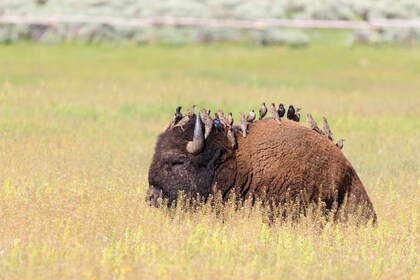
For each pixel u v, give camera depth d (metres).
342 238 39.84
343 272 34.97
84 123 75.75
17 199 44.78
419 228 42.41
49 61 138.12
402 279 35.53
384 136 73.25
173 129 42.66
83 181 50.41
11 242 37.22
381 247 38.78
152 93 100.19
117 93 98.50
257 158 41.56
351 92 108.56
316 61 147.00
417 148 67.44
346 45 163.00
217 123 42.19
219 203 41.19
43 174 53.12
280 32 167.12
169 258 35.00
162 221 40.91
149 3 176.25
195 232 38.62
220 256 35.81
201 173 41.47
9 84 99.62
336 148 43.19
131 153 63.03
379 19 176.25
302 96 100.25
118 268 34.12
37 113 79.38
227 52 155.62
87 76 118.38
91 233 39.31
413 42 168.50
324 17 178.75
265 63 143.00
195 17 174.62
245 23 165.50
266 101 95.31
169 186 41.75
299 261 35.78
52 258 34.88
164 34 166.62
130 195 45.47
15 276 33.25
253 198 41.44
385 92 111.00
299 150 41.69
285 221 40.94
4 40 163.88
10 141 62.88
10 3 173.75
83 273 33.19
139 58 145.88
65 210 42.28
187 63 140.00
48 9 173.00
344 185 42.66
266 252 36.91
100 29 166.88
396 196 48.97
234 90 104.81
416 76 134.12
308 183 41.53
